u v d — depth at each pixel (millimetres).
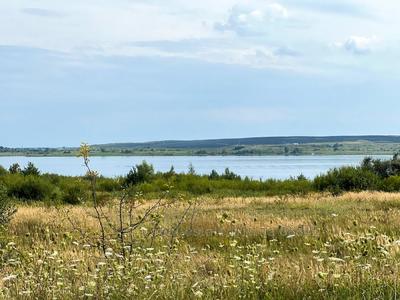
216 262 8883
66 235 9234
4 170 40500
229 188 37312
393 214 17578
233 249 9781
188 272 7926
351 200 24500
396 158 39719
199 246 13070
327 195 29547
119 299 6539
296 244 12336
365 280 7066
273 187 37188
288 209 21891
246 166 128250
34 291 6793
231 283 7148
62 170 113562
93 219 15570
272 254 10102
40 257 8312
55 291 6859
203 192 35250
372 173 34500
